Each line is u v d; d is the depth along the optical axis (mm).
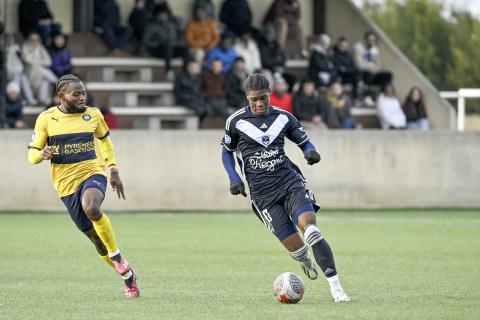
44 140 26078
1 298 26172
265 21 74938
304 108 66875
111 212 54469
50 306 24656
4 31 64500
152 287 28484
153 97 70188
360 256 36688
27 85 64375
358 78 73750
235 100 67438
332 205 56375
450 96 75188
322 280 30094
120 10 72625
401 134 56750
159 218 51781
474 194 57469
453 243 41188
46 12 66125
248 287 28453
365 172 56531
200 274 31672
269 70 71188
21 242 41250
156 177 54812
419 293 27031
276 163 24656
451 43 127375
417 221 50750
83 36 70562
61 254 37312
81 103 26047
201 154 55125
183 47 69562
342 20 79250
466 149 57375
